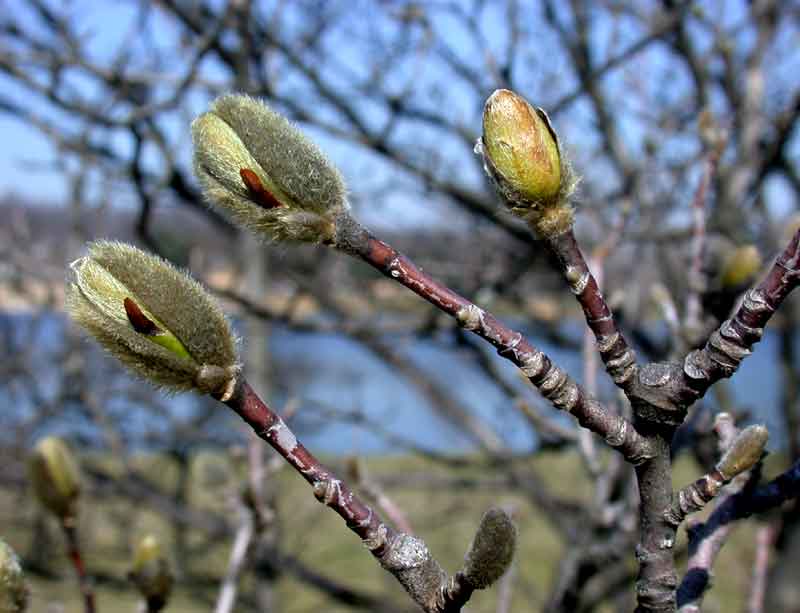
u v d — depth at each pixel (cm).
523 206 136
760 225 464
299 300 554
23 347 734
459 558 769
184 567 679
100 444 708
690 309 242
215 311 138
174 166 437
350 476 235
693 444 299
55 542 682
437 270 569
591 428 139
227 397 137
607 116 517
